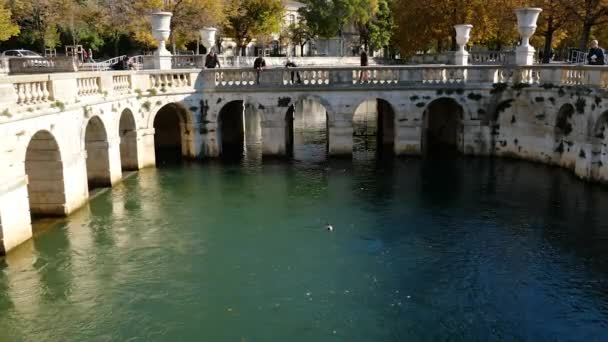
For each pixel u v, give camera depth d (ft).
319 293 57.98
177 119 128.47
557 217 79.46
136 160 106.22
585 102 94.38
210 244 70.28
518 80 111.45
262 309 54.85
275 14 243.81
